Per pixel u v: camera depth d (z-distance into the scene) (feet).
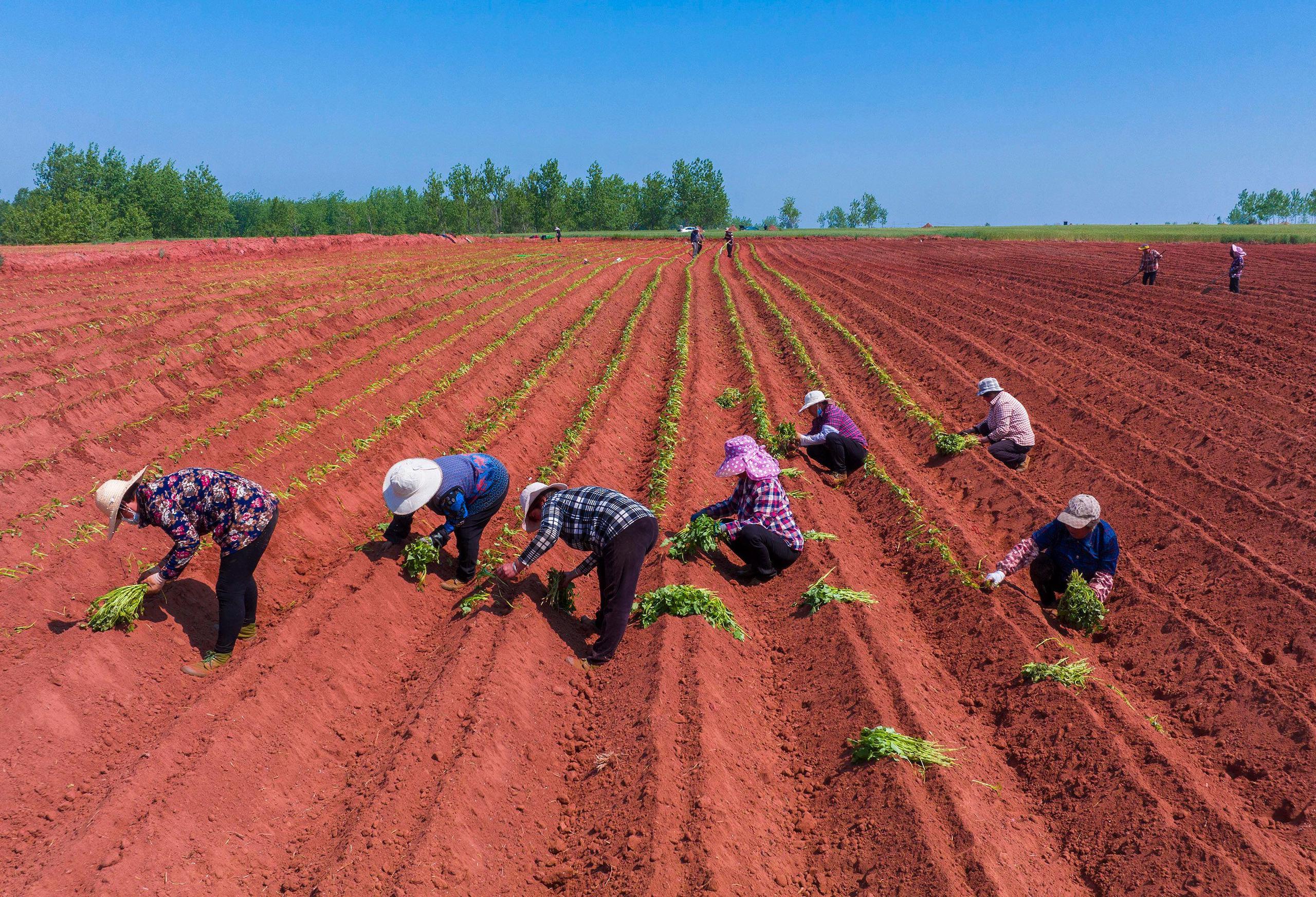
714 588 29.12
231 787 18.38
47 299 65.77
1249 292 93.61
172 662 23.38
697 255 168.35
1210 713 22.61
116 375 44.75
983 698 23.73
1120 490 37.04
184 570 27.14
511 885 17.15
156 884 15.94
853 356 68.74
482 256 157.48
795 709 23.43
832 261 161.17
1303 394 48.98
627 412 52.60
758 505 30.25
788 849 18.34
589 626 27.25
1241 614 27.32
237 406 44.96
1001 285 110.63
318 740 20.93
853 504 39.19
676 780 19.08
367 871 16.56
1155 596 28.71
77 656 21.43
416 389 51.49
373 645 24.70
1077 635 26.89
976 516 37.24
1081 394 54.65
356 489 36.06
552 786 20.24
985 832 17.93
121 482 22.13
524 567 24.59
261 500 23.15
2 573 25.55
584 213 386.52
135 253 104.99
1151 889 16.67
